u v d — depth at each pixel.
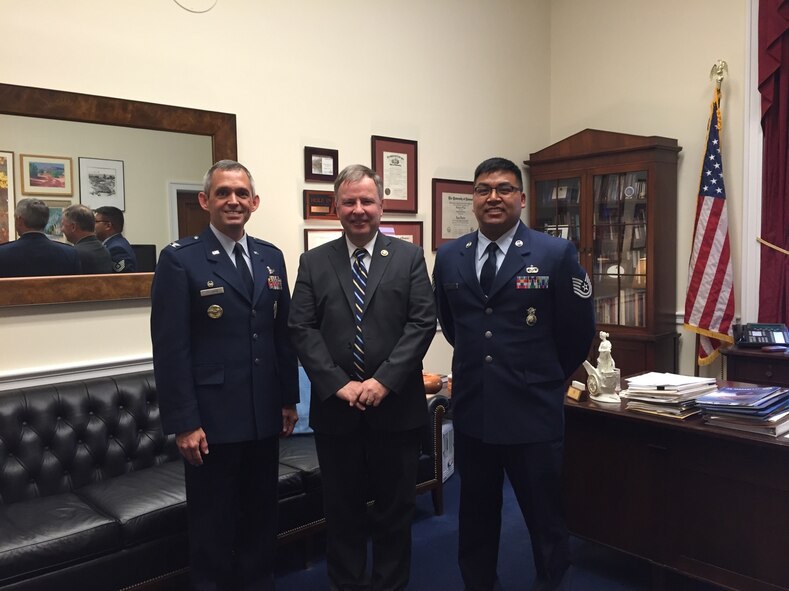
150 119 2.86
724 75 3.94
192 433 1.89
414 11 3.99
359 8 3.70
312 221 3.52
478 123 4.42
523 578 2.42
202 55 3.05
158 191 2.91
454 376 2.10
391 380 1.92
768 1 3.65
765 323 3.62
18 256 2.53
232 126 3.12
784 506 1.92
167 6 2.93
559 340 2.03
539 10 4.81
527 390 1.94
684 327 4.18
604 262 4.25
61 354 2.67
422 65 4.05
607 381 2.39
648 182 3.99
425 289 2.07
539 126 4.85
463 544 2.15
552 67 4.91
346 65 3.64
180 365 1.88
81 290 2.67
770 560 1.95
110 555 2.05
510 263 1.96
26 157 2.55
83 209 2.69
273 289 2.10
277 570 2.55
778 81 3.67
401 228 3.96
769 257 3.74
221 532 1.99
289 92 3.39
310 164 3.47
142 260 2.86
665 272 4.09
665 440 2.17
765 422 1.92
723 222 3.86
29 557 1.88
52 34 2.62
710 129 3.89
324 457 2.08
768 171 3.72
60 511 2.11
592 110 4.67
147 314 2.91
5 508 2.15
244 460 2.10
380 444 2.04
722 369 4.04
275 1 3.31
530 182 4.68
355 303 2.03
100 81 2.74
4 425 2.31
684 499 2.14
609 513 2.34
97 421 2.53
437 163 4.17
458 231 4.29
